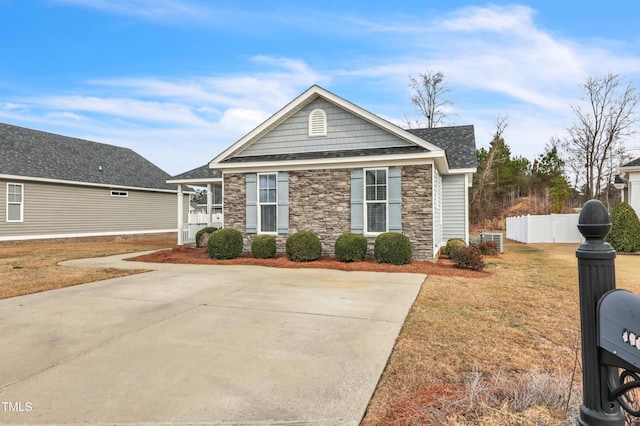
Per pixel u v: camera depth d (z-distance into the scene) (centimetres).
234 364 366
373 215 1110
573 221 1895
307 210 1167
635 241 1377
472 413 263
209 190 1669
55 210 1841
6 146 1795
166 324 499
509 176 3544
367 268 945
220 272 926
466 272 913
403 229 1075
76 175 1941
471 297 645
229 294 677
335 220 1141
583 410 184
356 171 1119
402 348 406
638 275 880
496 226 3225
